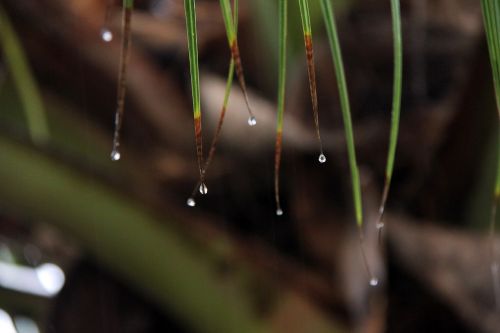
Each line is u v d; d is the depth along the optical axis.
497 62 0.66
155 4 1.63
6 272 1.51
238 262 1.21
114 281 1.26
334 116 1.32
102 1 1.36
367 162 1.29
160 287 1.21
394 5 0.66
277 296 1.20
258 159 1.29
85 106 1.35
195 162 1.35
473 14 1.35
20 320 1.50
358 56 1.38
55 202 1.19
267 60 1.35
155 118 1.36
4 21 0.99
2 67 1.31
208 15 1.52
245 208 1.31
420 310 1.09
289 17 1.32
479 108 1.18
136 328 1.24
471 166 1.22
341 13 1.40
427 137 1.26
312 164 1.26
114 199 1.20
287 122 1.27
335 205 1.26
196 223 1.21
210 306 1.20
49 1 1.30
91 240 1.20
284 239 1.28
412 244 1.10
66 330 1.26
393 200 1.26
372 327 1.07
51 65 1.32
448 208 1.23
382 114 1.35
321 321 1.17
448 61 1.35
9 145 1.19
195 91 0.64
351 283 1.13
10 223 1.51
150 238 1.20
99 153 1.35
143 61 1.39
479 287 1.07
